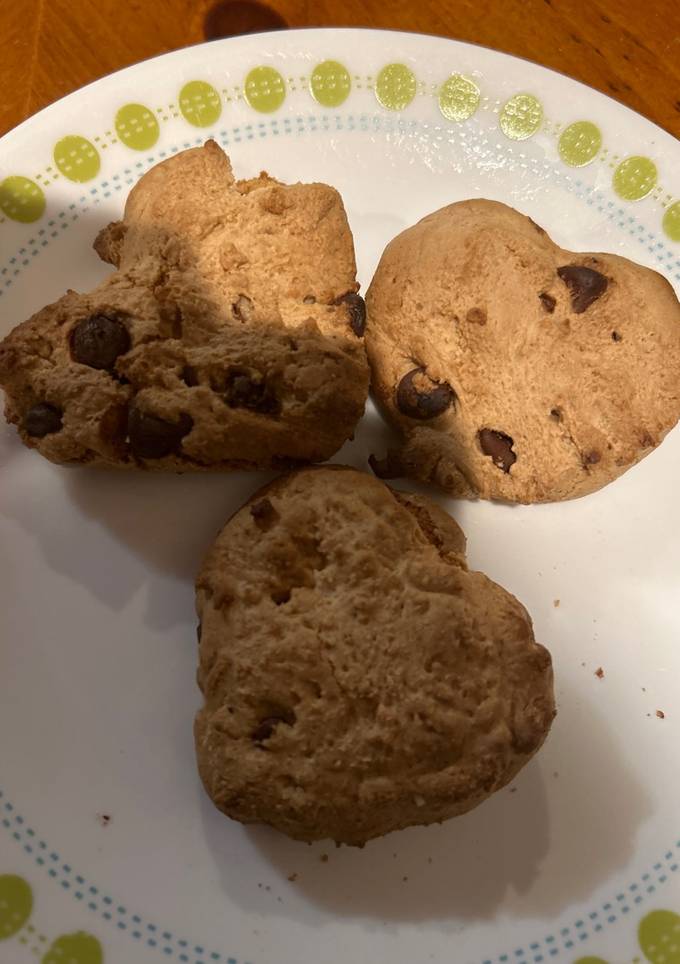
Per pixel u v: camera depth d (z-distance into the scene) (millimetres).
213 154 152
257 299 145
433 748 127
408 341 149
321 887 142
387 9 188
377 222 170
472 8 189
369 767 126
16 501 151
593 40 189
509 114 175
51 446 141
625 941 143
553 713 136
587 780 151
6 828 138
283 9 186
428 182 173
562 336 146
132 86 167
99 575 151
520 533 160
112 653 148
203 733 134
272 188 151
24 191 162
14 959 132
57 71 177
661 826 150
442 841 146
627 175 175
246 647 132
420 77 174
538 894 145
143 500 154
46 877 136
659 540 161
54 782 141
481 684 131
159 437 139
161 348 139
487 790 130
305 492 142
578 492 156
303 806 126
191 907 139
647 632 158
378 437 160
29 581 149
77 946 134
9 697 144
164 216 147
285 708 130
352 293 151
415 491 158
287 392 140
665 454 165
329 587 135
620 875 147
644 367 147
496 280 146
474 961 140
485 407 148
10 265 159
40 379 139
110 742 144
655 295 151
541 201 174
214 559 141
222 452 143
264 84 171
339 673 129
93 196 164
